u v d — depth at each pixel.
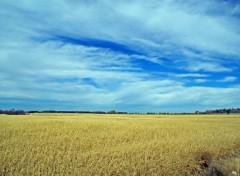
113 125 35.94
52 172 13.62
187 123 44.56
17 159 15.62
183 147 19.55
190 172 16.14
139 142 22.41
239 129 37.12
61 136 25.11
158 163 15.66
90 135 26.09
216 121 55.47
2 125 32.84
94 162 15.32
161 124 40.75
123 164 14.75
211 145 21.02
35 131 28.61
